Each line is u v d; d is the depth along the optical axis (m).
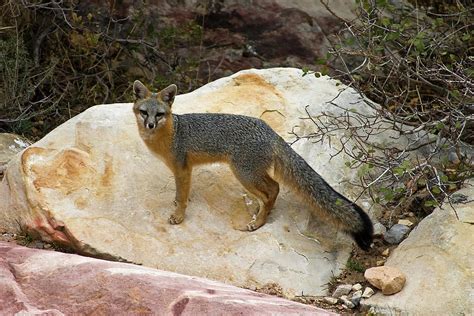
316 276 11.41
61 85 18.25
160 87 18.12
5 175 12.78
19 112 17.12
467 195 11.87
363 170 11.51
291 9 19.16
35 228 11.87
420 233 11.38
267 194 11.96
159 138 11.99
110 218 11.86
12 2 17.91
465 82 12.20
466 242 10.77
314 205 11.87
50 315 9.26
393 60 13.27
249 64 18.77
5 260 10.35
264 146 11.91
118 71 18.78
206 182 12.66
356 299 10.86
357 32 14.46
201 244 11.66
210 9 19.30
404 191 12.50
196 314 9.07
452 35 14.16
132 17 19.12
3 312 9.37
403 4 17.83
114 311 9.30
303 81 14.04
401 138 13.42
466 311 10.02
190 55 18.94
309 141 12.96
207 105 13.66
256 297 9.71
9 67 17.27
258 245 11.63
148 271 10.07
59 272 9.95
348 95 13.86
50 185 12.15
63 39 18.72
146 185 12.41
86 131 12.91
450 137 12.98
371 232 11.55
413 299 10.41
